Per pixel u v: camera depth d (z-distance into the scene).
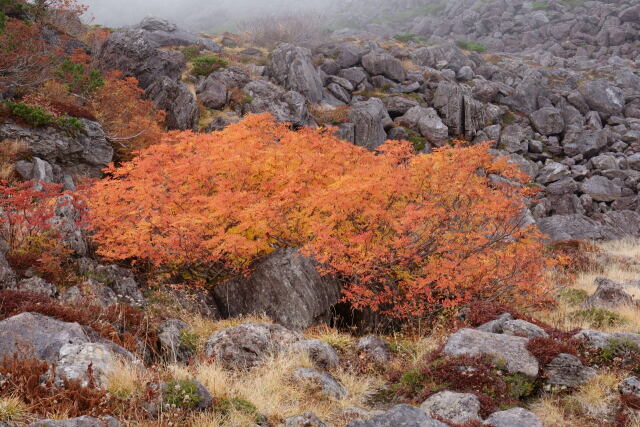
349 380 9.00
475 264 12.26
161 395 6.18
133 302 10.43
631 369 8.45
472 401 7.54
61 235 11.70
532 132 37.31
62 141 17.38
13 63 18.84
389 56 39.94
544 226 28.47
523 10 83.31
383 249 11.86
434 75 41.72
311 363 8.99
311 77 33.88
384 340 10.84
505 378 8.26
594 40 71.19
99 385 6.06
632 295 14.15
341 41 47.84
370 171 12.78
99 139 18.84
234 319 11.53
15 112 16.47
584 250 21.52
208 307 12.53
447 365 8.57
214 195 13.47
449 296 12.80
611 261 19.94
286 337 9.64
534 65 55.47
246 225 12.03
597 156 35.38
